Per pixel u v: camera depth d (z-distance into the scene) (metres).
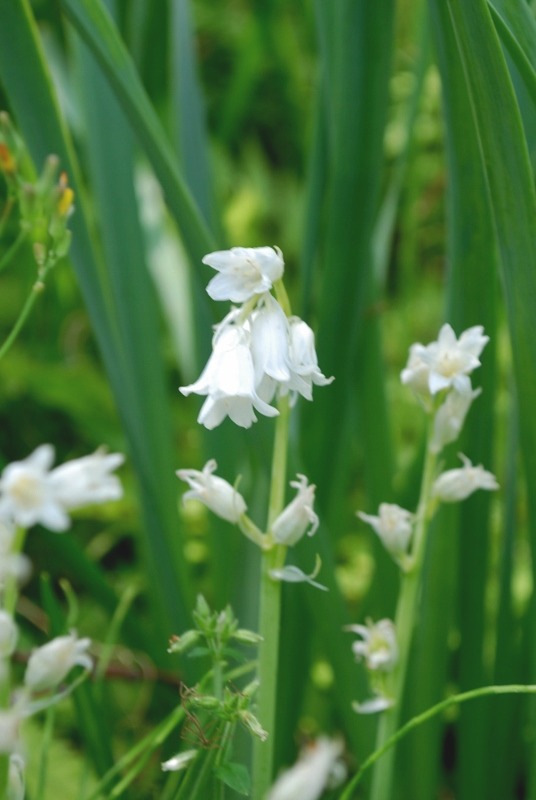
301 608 0.66
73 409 0.93
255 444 0.62
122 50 0.59
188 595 0.67
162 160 0.59
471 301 0.62
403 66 1.01
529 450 0.60
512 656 0.66
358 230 0.63
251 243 1.12
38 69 0.60
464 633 0.66
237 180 1.20
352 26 0.61
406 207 0.85
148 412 0.67
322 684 0.73
